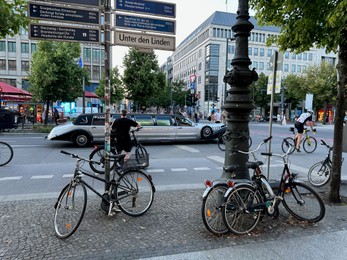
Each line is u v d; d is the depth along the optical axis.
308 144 11.68
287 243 3.47
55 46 22.09
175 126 13.73
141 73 26.70
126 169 4.43
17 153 10.59
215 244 3.43
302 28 5.58
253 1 6.12
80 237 3.58
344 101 4.90
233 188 3.74
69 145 12.92
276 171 7.87
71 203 3.73
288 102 58.00
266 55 75.38
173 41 4.80
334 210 4.64
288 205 4.32
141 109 29.23
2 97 23.70
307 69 47.78
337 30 4.65
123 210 4.32
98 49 57.06
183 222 4.09
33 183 6.37
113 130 7.62
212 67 72.06
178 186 6.04
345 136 6.42
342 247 3.39
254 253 3.22
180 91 66.62
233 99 4.13
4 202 4.86
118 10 4.38
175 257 3.12
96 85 57.00
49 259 3.06
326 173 6.32
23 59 54.34
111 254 3.17
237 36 4.19
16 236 3.59
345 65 4.89
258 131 24.27
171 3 4.73
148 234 3.69
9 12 6.28
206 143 14.45
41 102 27.48
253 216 3.90
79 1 4.21
